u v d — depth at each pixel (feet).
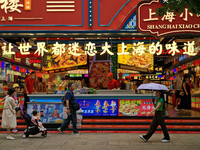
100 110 28.43
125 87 33.94
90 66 45.96
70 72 46.11
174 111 34.63
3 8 27.78
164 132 21.80
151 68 43.14
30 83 31.53
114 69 44.70
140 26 27.14
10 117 23.25
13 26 27.73
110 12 27.76
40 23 27.76
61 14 27.86
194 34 26.84
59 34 28.30
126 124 27.30
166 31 27.07
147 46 39.93
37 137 24.21
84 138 23.62
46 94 28.91
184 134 25.81
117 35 28.22
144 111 28.14
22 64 55.36
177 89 37.91
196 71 44.19
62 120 27.37
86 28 27.73
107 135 25.26
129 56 43.47
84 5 27.84
